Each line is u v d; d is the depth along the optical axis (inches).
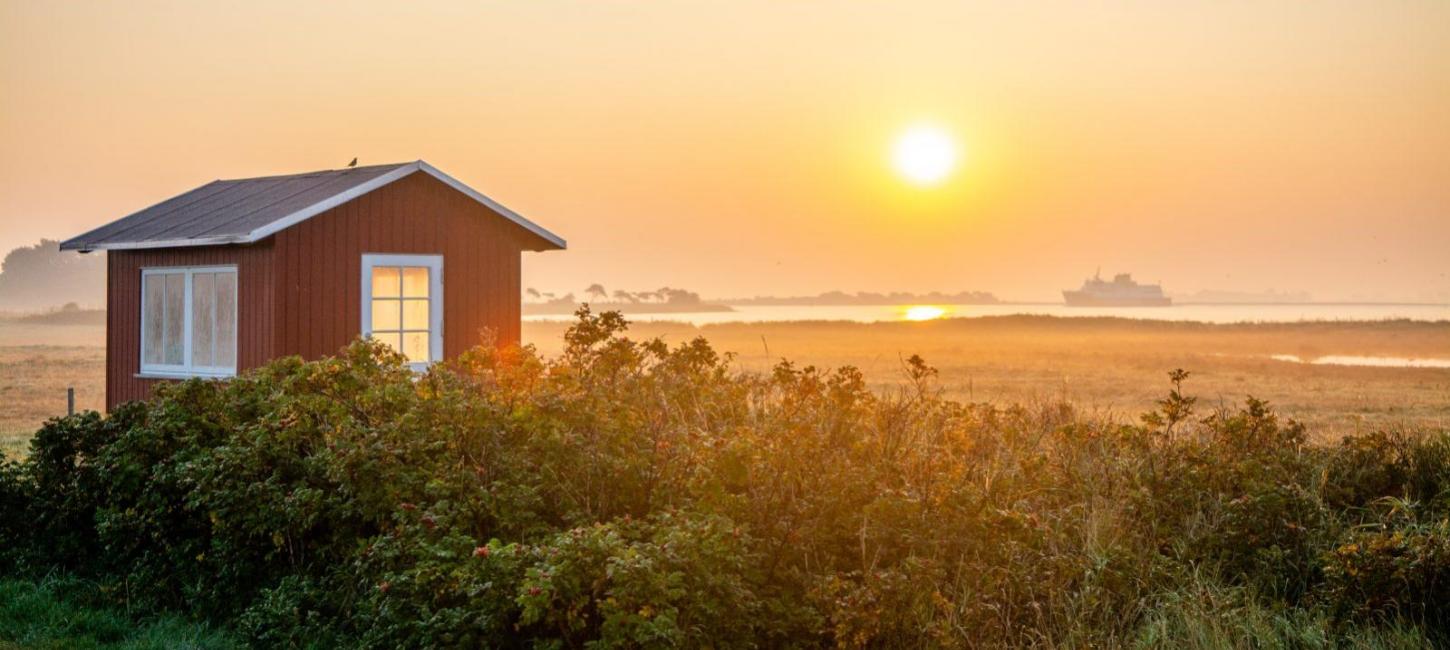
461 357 376.5
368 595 313.9
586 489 324.5
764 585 308.3
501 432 333.7
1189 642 302.4
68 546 405.1
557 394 336.8
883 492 324.8
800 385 362.0
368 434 331.0
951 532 326.0
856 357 2178.9
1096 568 328.8
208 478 345.4
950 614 299.0
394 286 690.8
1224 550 352.2
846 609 292.4
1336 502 392.5
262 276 638.5
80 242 741.3
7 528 421.7
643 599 260.7
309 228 647.8
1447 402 1101.7
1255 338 3230.8
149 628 349.1
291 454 356.2
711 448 315.9
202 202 766.5
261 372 411.2
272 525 332.8
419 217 697.6
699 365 419.5
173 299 695.7
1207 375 1566.2
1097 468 401.1
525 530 305.7
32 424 914.1
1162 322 4350.4
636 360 377.4
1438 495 388.2
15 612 362.6
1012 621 311.3
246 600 352.8
